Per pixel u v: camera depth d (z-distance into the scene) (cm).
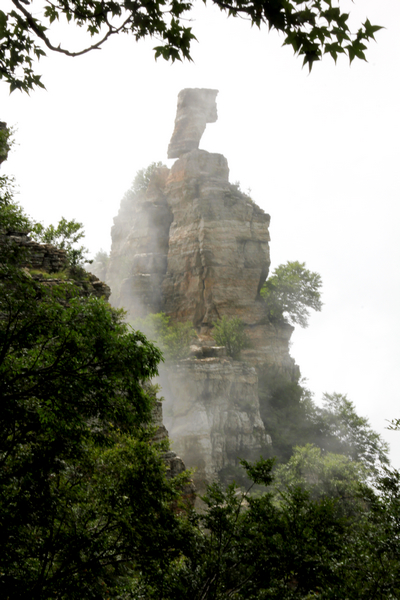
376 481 1808
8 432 1077
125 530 1165
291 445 7600
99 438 1174
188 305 9362
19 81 820
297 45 566
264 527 1350
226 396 7088
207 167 10225
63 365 1049
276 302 10112
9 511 1033
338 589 1245
